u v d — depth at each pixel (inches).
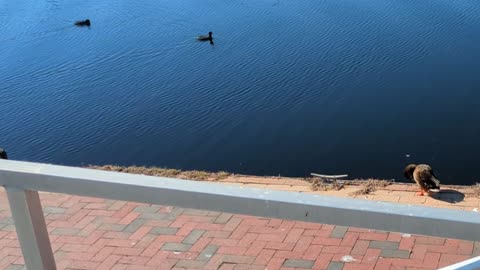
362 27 882.1
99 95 765.9
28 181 69.8
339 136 552.1
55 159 616.4
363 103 631.2
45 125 701.9
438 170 464.8
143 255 151.1
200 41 927.0
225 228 162.2
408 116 585.6
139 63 872.3
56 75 845.8
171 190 64.1
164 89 748.6
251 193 61.1
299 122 611.8
